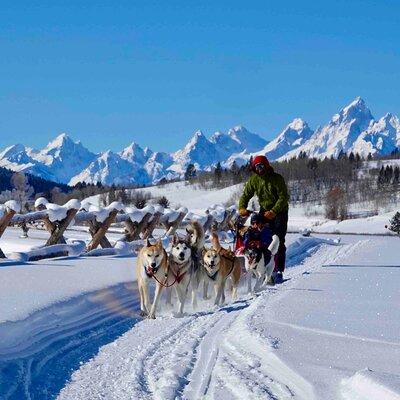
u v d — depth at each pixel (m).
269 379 5.38
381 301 8.93
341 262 15.45
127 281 10.54
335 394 4.78
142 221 16.97
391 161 169.75
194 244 10.27
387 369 5.28
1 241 19.94
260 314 7.92
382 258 16.55
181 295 9.41
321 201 125.50
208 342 7.01
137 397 5.16
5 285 9.40
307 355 5.82
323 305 8.57
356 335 6.58
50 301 8.16
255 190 12.66
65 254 14.18
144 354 6.61
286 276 13.48
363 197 126.06
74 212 14.30
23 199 122.88
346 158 164.38
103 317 8.58
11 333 6.67
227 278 11.53
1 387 5.29
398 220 69.94
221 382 5.44
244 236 11.98
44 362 6.29
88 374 5.92
